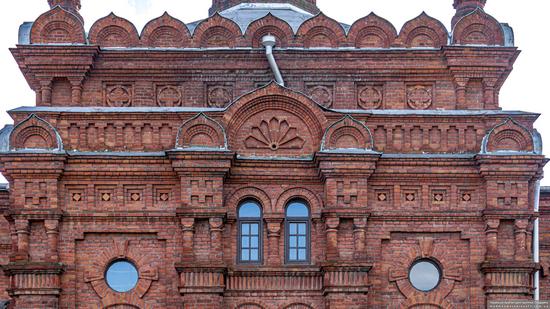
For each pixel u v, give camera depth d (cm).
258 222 2923
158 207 2888
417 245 2906
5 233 3062
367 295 2828
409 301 2873
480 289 2878
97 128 2941
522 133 2914
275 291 2861
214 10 3594
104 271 2858
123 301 2844
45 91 3056
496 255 2861
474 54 3089
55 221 2831
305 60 3114
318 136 2933
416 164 2919
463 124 2981
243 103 2925
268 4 3516
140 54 3094
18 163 2836
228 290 2853
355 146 2895
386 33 3142
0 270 3038
